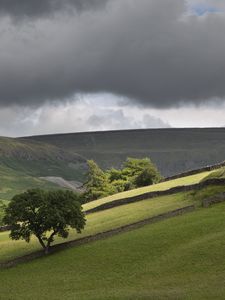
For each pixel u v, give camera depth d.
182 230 102.50
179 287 74.56
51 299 77.00
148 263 88.88
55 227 106.56
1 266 102.75
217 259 83.38
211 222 104.12
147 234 105.31
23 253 110.38
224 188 128.62
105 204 147.62
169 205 128.88
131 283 80.94
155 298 69.81
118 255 96.12
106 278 85.69
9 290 85.69
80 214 108.88
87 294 77.56
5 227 144.88
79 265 95.12
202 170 175.25
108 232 110.12
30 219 106.50
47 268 96.88
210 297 67.06
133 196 146.00
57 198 108.12
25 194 108.31
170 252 91.75
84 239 108.62
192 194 133.75
